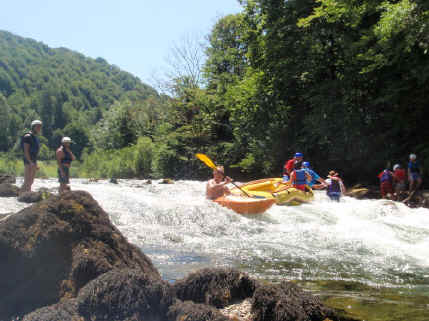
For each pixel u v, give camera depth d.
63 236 2.69
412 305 3.15
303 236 6.31
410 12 12.23
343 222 7.66
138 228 6.39
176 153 31.09
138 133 43.38
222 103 28.45
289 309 2.43
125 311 2.13
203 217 7.25
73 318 2.09
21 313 2.40
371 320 2.77
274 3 19.67
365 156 17.42
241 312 2.50
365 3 15.09
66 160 8.83
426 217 8.20
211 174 28.69
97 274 2.53
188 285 2.72
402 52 13.95
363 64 16.00
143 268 2.97
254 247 5.48
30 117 117.44
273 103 20.02
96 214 2.92
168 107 33.78
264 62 20.03
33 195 8.05
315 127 17.67
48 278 2.56
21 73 187.50
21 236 2.62
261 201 8.05
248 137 23.92
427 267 4.55
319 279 3.93
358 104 17.44
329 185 10.84
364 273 4.23
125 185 15.70
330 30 17.56
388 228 6.98
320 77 19.27
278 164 21.09
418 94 15.49
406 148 16.58
